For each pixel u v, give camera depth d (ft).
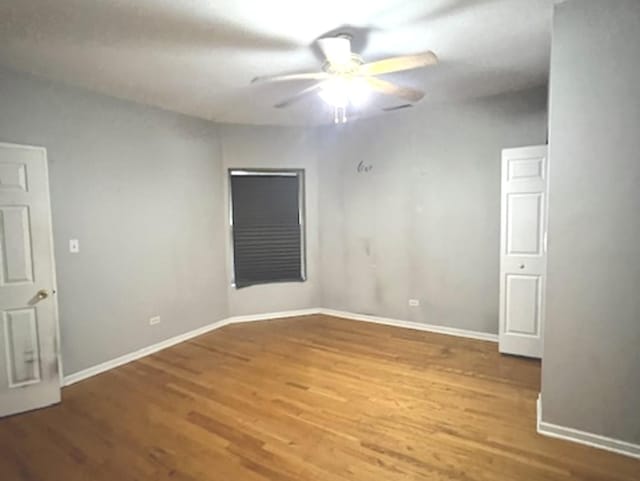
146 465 6.72
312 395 9.20
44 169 9.07
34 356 8.81
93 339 10.69
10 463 6.84
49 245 9.15
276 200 15.90
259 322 15.38
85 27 7.19
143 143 12.03
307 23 7.22
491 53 8.82
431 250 13.71
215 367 11.00
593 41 6.57
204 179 14.16
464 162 12.83
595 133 6.67
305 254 16.29
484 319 12.89
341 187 15.61
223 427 7.88
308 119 14.61
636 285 6.55
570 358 7.12
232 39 7.79
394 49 8.54
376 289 15.07
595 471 6.33
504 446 7.06
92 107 10.64
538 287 10.91
